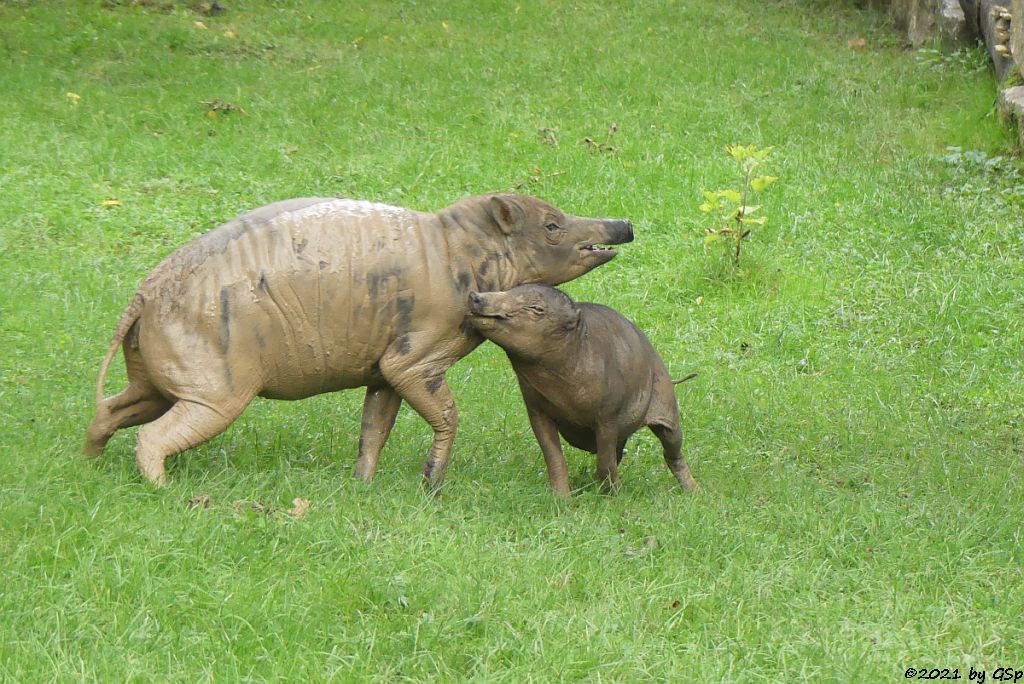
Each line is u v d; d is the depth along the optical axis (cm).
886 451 1705
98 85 2880
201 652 1013
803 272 2292
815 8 3759
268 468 1435
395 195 2495
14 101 2739
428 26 3441
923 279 2266
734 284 2253
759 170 2641
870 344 2077
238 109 2809
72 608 1041
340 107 2867
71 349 1802
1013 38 2867
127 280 2094
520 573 1184
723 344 2088
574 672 1038
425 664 1037
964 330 2111
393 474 1458
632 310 2177
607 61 3189
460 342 1378
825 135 2852
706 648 1091
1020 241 2391
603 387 1397
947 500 1479
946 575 1266
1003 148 2719
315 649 1044
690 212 2494
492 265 1370
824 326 2134
